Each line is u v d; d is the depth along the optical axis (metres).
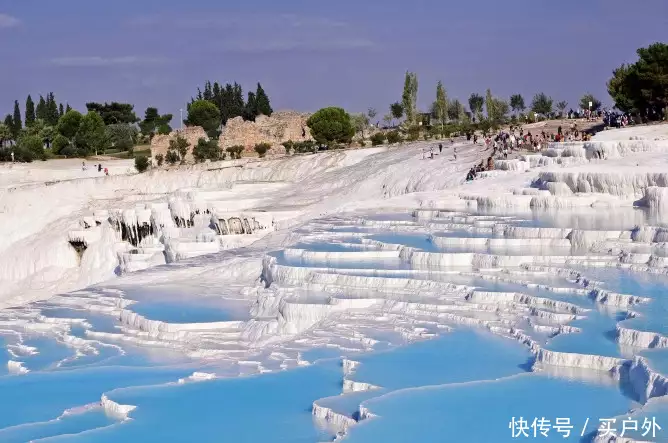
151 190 92.56
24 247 77.00
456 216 50.88
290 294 37.12
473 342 29.59
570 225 44.19
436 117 133.00
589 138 70.75
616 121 79.38
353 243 45.16
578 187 52.34
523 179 58.00
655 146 58.00
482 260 38.75
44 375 31.52
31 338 37.25
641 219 45.38
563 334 28.47
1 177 102.44
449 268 38.62
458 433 22.25
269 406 26.34
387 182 72.69
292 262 41.50
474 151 76.25
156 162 105.81
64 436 24.80
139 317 37.91
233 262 47.22
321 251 42.75
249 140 109.19
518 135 82.25
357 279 37.34
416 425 22.77
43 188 89.25
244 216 63.41
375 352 29.17
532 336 29.25
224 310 39.12
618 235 40.88
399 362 28.06
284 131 111.50
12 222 86.44
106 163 111.62
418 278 37.00
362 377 26.88
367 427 22.78
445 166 71.00
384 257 41.72
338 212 57.38
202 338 35.38
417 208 55.69
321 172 86.12
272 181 86.25
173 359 33.38
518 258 38.19
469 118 134.50
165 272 47.75
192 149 108.31
